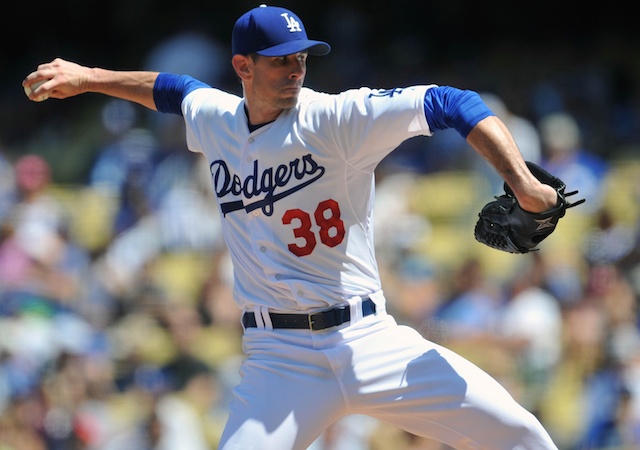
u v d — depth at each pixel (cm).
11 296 3152
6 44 6169
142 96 1642
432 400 1463
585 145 4128
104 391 2956
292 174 1444
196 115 1548
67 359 2947
